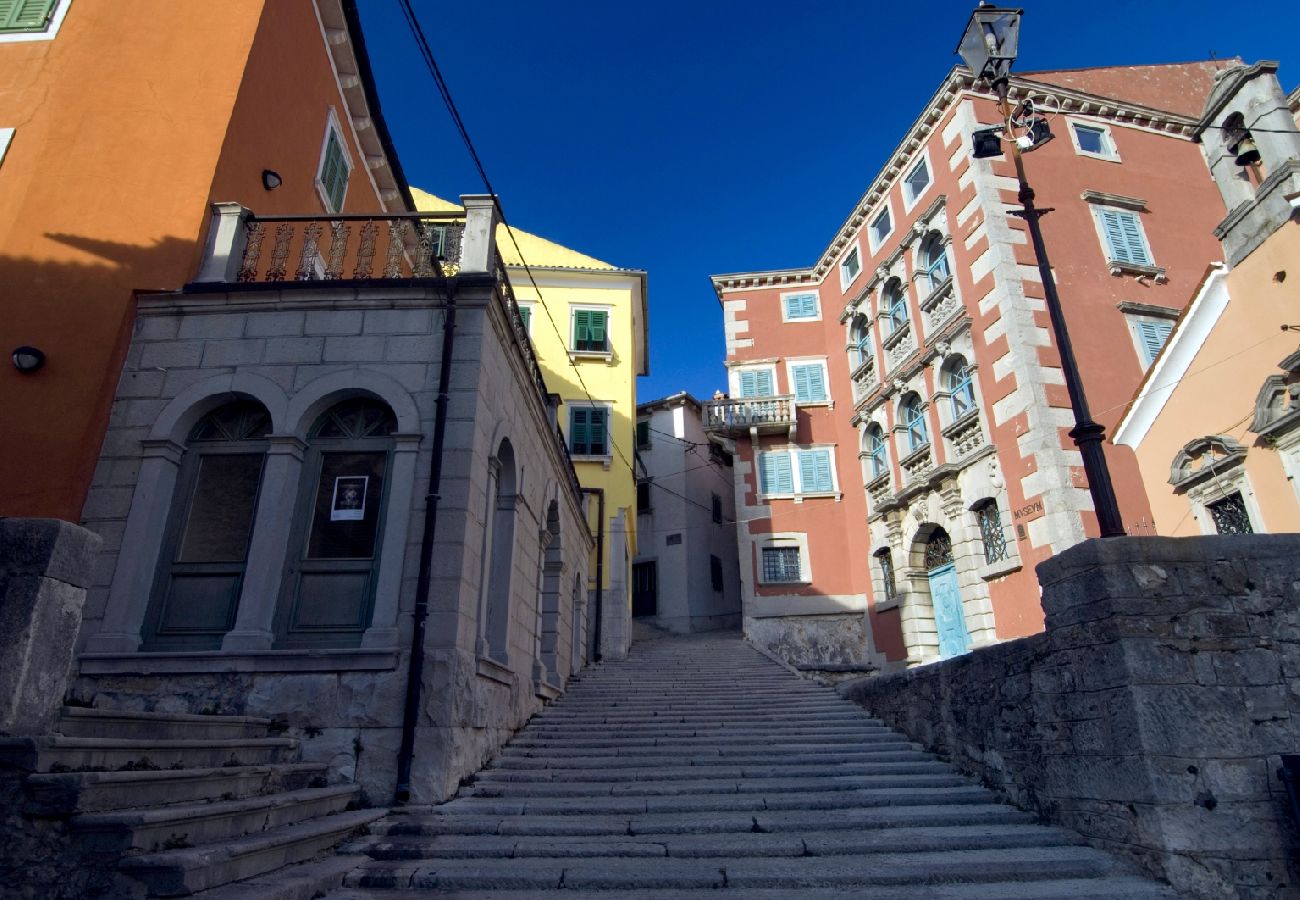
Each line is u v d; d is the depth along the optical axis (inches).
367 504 290.5
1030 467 565.9
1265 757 188.4
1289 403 362.3
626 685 527.8
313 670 259.4
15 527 156.4
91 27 362.9
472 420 293.1
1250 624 201.0
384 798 245.4
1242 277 396.8
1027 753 247.1
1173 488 435.5
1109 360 603.8
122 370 303.1
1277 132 386.0
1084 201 679.7
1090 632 211.8
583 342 882.1
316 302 312.2
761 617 834.2
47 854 141.0
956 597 665.0
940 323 705.0
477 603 295.0
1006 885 188.7
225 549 283.7
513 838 222.1
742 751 334.6
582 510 639.1
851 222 894.4
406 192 569.0
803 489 872.3
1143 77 802.2
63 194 327.0
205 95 351.6
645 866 201.0
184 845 159.3
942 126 733.3
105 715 188.2
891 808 259.1
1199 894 176.7
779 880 192.2
